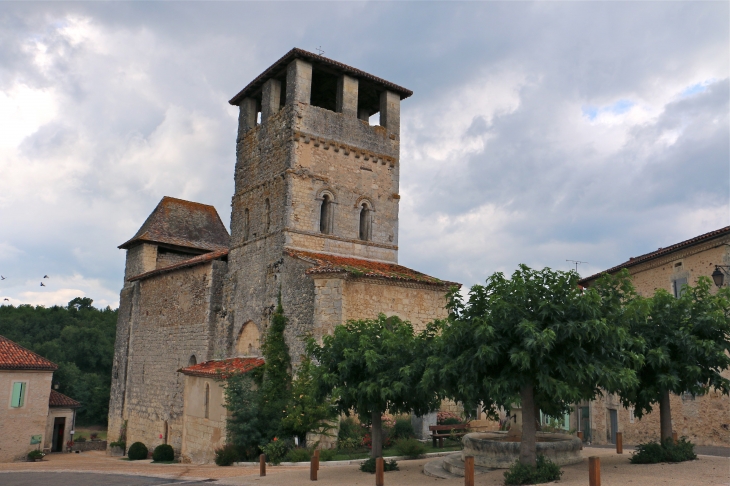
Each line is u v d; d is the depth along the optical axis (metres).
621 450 20.31
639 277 29.36
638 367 14.77
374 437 18.02
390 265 29.34
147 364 36.19
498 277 14.82
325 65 29.50
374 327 18.58
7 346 38.19
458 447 23.23
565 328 13.33
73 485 17.20
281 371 24.67
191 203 47.00
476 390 14.17
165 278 36.09
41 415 37.12
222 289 31.08
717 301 16.62
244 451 22.98
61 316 91.19
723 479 13.70
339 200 28.77
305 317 24.67
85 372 78.62
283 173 27.78
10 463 31.25
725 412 23.61
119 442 37.06
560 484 13.42
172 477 18.62
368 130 30.47
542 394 15.48
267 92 30.58
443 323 15.88
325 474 17.62
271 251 27.58
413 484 15.18
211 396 25.39
